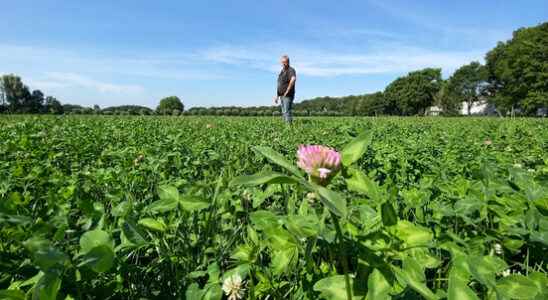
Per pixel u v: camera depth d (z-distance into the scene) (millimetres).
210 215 2084
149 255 2164
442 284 1657
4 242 1924
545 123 15562
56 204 2301
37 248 1234
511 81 60281
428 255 1469
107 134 7848
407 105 92062
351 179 1317
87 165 4262
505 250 1850
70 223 2023
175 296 1721
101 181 3213
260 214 1823
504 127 11844
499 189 2156
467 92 91625
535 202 2029
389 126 12266
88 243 1455
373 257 1299
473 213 2236
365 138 1298
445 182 2959
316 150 1245
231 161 4430
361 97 107625
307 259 1424
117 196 2637
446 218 2250
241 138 7145
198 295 1474
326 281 1342
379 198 1311
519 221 1890
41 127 9258
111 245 1470
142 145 5938
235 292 1640
